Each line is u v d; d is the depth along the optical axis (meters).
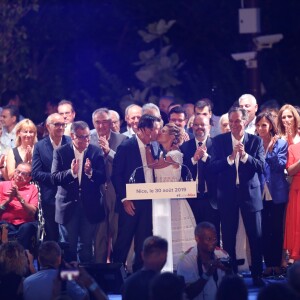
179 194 21.39
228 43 41.72
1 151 27.50
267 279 24.22
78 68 40.84
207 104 26.48
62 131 24.61
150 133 23.33
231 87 39.78
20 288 18.45
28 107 37.69
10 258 18.55
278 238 24.52
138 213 23.45
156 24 39.00
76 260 24.00
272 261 24.58
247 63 34.03
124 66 41.72
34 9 37.00
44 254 18.81
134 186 21.41
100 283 22.11
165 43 42.25
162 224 21.86
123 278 22.16
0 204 24.52
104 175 24.06
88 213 23.95
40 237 23.94
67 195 23.92
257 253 23.62
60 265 18.75
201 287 18.72
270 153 24.20
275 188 24.23
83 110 39.12
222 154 23.64
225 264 19.48
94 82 40.94
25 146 25.36
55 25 39.69
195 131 24.06
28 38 39.09
